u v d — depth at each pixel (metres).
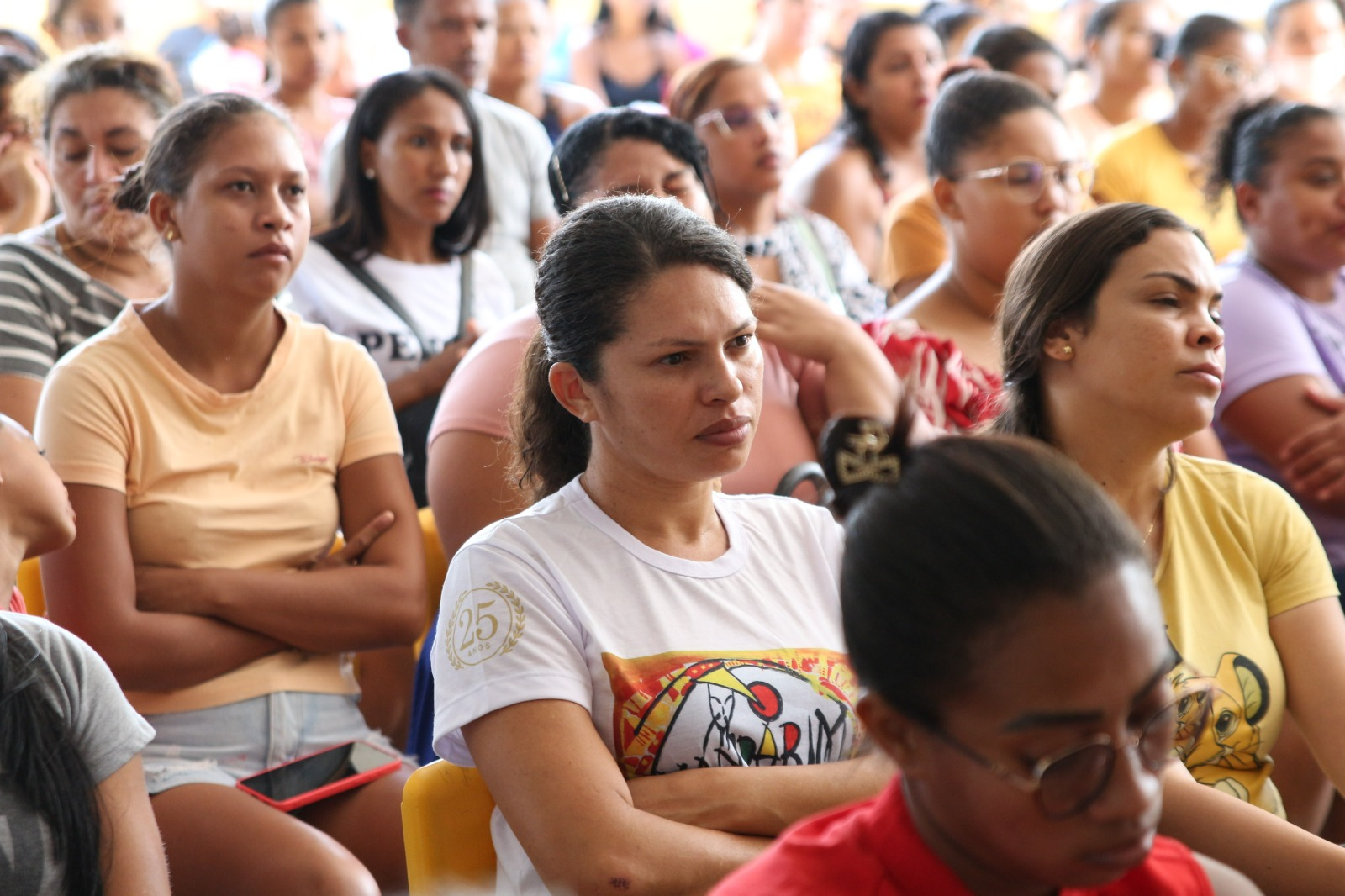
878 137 4.77
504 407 2.49
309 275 3.57
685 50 6.99
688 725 1.71
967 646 0.94
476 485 2.47
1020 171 3.07
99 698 1.76
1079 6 7.40
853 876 1.03
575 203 2.91
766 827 1.65
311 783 2.32
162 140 2.53
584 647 1.73
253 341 2.58
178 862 2.14
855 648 1.02
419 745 2.50
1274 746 2.39
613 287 1.74
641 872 1.57
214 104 2.52
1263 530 2.13
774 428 2.69
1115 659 0.93
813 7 6.33
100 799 1.75
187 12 7.07
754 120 3.71
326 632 2.44
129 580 2.34
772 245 3.74
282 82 5.44
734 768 1.69
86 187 3.01
